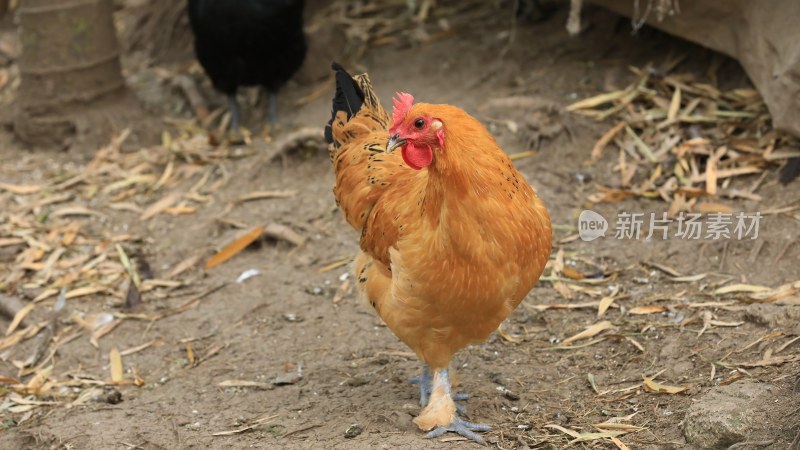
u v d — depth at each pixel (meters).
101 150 8.26
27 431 5.13
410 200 4.20
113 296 6.47
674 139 7.00
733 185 6.50
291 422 4.86
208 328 6.01
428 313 4.18
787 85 6.18
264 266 6.62
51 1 8.12
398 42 9.00
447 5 9.45
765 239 5.86
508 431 4.62
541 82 7.96
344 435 4.63
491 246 3.96
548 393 4.95
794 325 4.97
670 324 5.36
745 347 4.96
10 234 7.18
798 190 6.22
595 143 7.19
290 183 7.50
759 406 4.27
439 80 8.27
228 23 7.79
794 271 5.58
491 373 5.16
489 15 9.09
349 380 5.22
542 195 6.77
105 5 8.38
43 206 7.56
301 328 5.86
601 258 6.10
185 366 5.65
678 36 7.46
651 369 5.00
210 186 7.66
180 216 7.34
